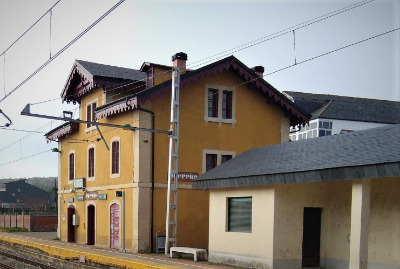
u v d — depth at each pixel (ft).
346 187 46.78
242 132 72.69
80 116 85.56
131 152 66.64
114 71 79.30
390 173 35.01
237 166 55.31
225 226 53.01
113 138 72.13
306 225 48.67
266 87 73.15
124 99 65.62
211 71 68.39
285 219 46.98
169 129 67.51
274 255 46.14
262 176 46.96
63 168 91.86
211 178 54.44
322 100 162.81
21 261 66.64
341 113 153.58
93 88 79.56
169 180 60.18
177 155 61.46
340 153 43.34
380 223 41.27
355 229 39.04
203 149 69.36
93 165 79.41
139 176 64.44
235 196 52.01
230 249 51.85
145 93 63.98
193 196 67.82
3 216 139.64
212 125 70.44
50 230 123.54
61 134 90.84
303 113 75.25
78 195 83.66
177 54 71.56
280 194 46.93
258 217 48.52
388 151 38.06
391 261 40.01
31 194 289.33
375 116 157.38
